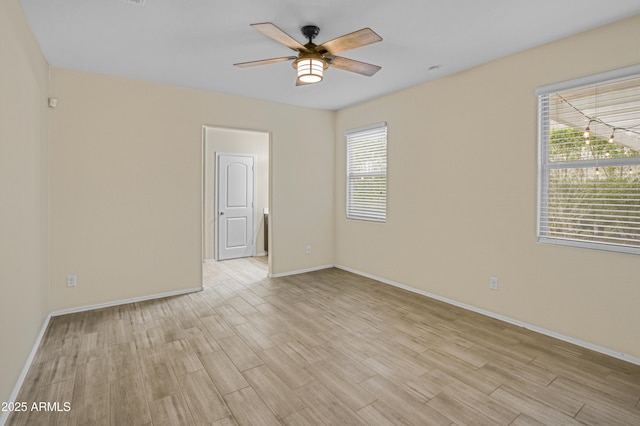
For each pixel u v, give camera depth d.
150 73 3.54
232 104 4.37
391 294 4.08
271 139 4.76
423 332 3.01
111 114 3.60
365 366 2.44
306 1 2.21
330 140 5.34
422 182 3.98
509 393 2.11
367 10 2.32
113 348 2.71
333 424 1.84
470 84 3.44
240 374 2.34
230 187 6.24
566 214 2.82
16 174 2.12
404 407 1.98
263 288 4.34
